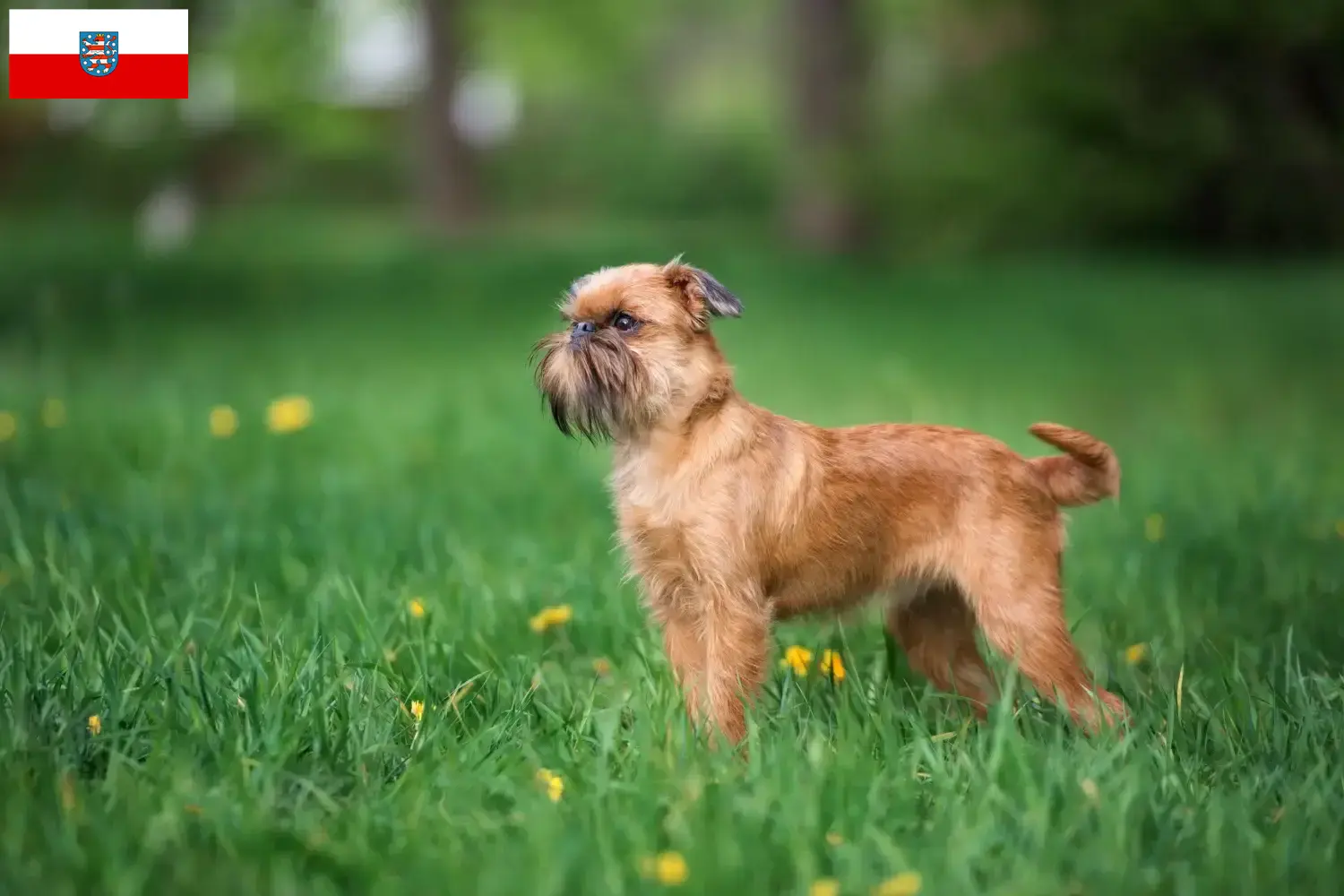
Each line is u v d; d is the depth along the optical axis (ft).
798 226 77.82
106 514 20.93
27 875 10.32
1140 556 20.47
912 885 10.27
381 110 122.01
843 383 37.73
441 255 75.51
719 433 14.69
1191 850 11.21
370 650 15.64
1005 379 39.45
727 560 14.43
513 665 15.75
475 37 98.27
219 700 13.55
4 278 61.11
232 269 67.62
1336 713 13.96
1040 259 74.84
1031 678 14.82
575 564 20.01
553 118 145.48
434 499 23.93
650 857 10.78
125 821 11.07
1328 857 10.89
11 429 28.40
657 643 16.30
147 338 47.24
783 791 11.71
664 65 151.94
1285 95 72.69
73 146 122.21
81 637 15.57
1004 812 11.53
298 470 26.53
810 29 74.95
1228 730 13.69
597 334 14.76
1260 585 19.11
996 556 14.92
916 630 16.26
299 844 10.97
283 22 94.89
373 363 42.27
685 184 138.00
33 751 12.21
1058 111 73.77
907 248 76.38
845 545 15.01
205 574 18.70
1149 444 31.55
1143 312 51.39
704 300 14.79
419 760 12.86
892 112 78.84
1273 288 57.72
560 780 12.32
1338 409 35.86
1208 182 74.43
